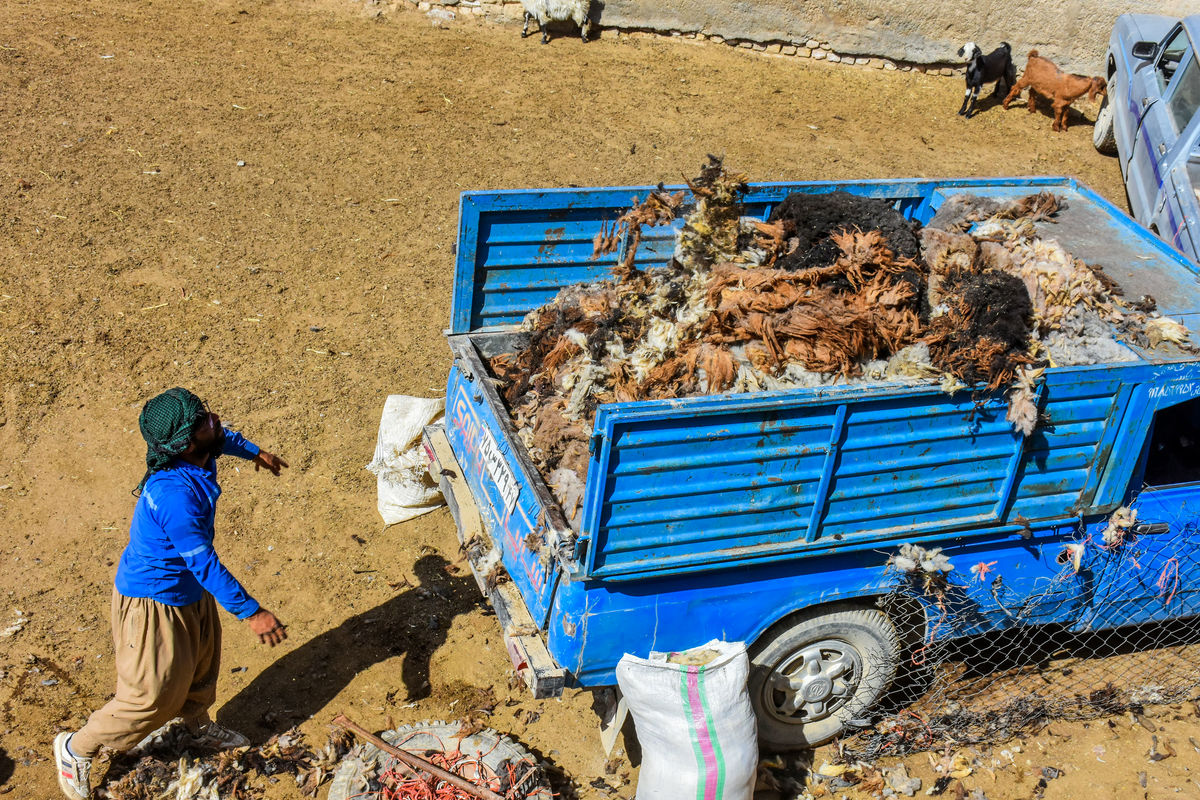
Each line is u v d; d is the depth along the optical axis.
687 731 3.81
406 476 5.68
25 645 4.86
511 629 4.11
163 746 4.33
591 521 3.65
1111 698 5.06
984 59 12.20
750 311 4.28
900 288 4.37
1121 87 10.83
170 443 3.75
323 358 7.19
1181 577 4.79
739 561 3.92
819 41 13.55
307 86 11.34
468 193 4.85
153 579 3.83
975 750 4.75
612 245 5.31
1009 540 4.43
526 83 12.06
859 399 3.75
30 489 5.81
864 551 4.19
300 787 4.31
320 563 5.59
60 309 7.25
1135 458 4.32
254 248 8.31
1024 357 3.95
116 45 11.73
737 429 3.68
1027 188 5.83
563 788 4.41
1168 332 4.37
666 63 13.02
